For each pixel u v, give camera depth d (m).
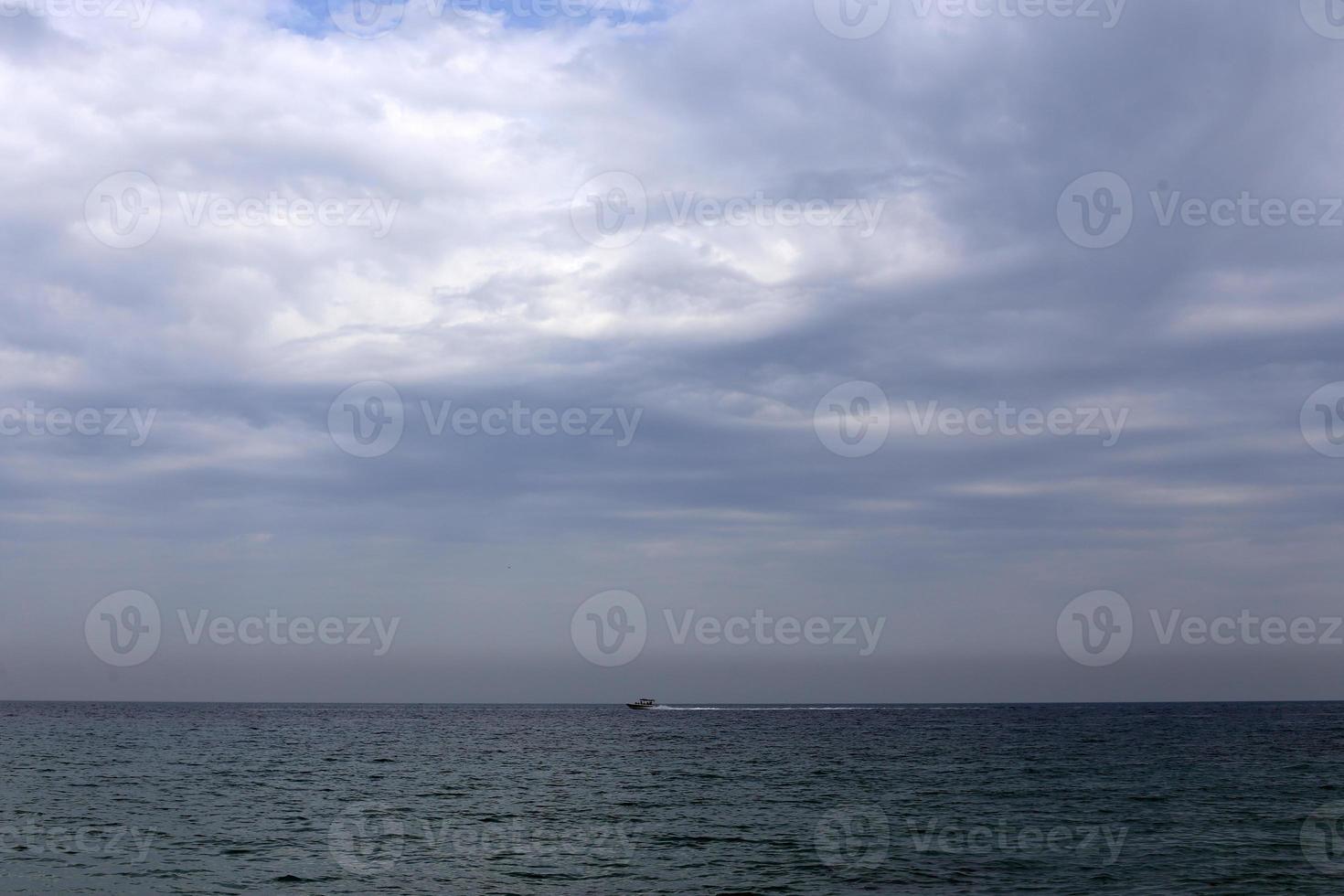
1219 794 51.84
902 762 73.94
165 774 62.62
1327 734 113.62
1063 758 77.25
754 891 28.55
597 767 69.69
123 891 27.80
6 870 30.42
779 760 76.44
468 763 73.06
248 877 29.84
